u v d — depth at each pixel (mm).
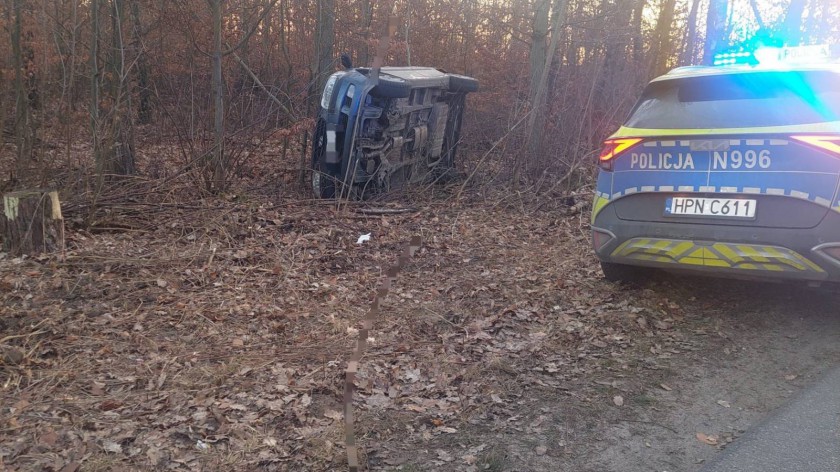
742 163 4613
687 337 4840
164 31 10125
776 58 4953
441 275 6387
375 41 13852
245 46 12242
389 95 8352
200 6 9969
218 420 3604
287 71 12625
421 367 4371
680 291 5695
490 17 13375
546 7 10273
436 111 10086
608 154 5273
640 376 4254
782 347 4598
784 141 4453
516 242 7602
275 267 6301
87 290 5523
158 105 10312
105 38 9070
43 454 3227
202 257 6453
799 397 3883
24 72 8031
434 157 10438
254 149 9773
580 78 10914
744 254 4625
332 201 8664
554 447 3447
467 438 3533
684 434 3559
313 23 14391
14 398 3764
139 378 4078
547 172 10078
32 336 4566
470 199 9539
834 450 3320
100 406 3707
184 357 4406
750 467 3215
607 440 3512
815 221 4379
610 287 5836
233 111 10086
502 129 11680
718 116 4781
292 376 4180
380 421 3670
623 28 11578
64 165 8117
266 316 5176
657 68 15797
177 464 3217
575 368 4391
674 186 4895
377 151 8766
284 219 7828
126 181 8438
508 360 4504
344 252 6902
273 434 3516
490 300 5633
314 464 3264
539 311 5395
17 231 6277
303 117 10250
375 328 5035
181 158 9633
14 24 7840
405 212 8672
